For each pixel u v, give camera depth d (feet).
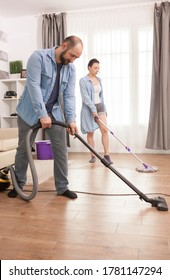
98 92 11.53
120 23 14.46
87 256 4.28
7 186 7.94
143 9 14.12
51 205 6.61
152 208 6.31
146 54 14.19
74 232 5.14
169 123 13.99
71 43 5.99
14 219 5.82
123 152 14.96
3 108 15.66
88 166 11.12
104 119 11.57
